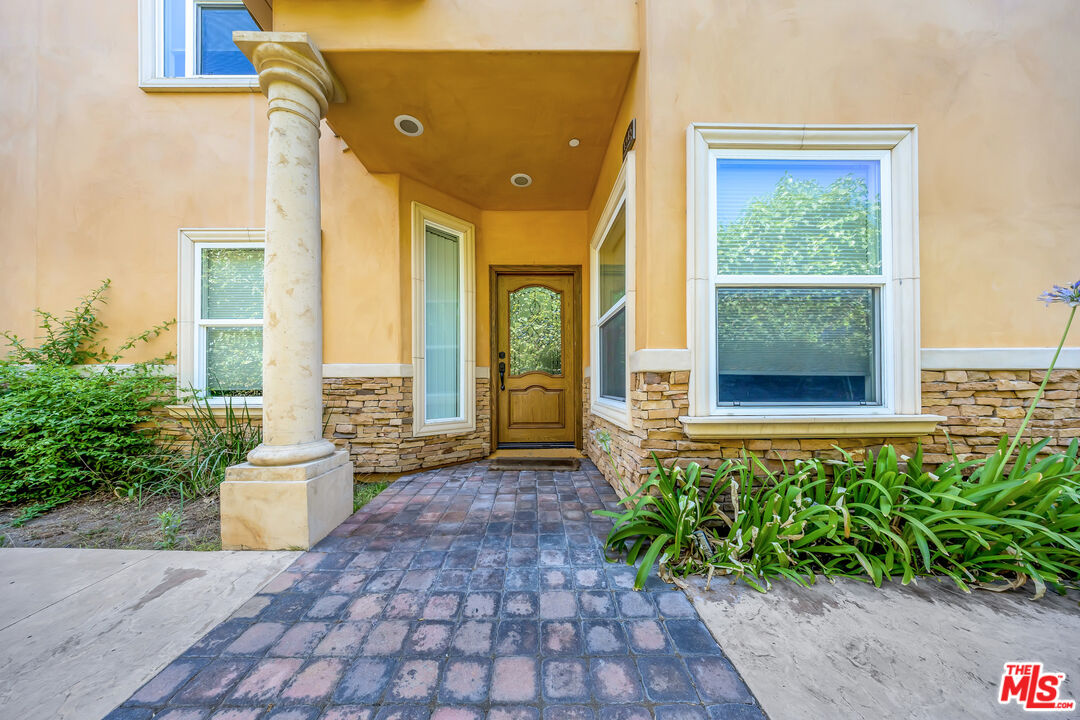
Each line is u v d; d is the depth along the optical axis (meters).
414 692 1.18
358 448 3.48
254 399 3.64
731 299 2.34
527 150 3.32
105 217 3.61
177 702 1.14
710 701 1.14
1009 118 2.31
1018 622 1.48
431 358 3.97
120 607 1.58
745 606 1.58
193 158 3.64
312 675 1.24
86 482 2.99
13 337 3.53
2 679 1.21
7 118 3.59
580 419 4.43
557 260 4.41
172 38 3.76
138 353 3.61
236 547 2.10
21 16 3.58
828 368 2.33
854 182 2.34
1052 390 2.26
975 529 1.71
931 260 2.29
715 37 2.29
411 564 1.93
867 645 1.36
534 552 2.05
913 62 2.31
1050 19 2.32
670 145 2.28
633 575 1.83
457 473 3.61
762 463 2.24
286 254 2.26
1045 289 2.28
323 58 2.38
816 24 2.30
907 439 2.26
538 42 2.38
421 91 2.65
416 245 3.72
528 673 1.25
